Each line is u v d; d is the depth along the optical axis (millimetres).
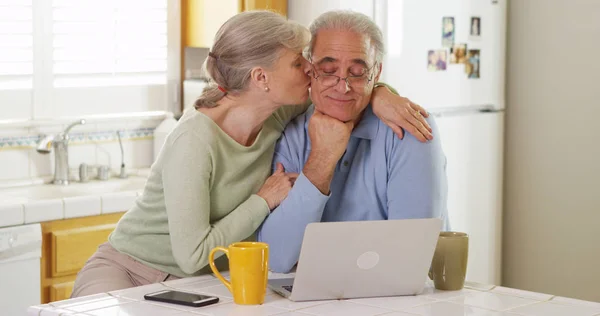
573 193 4340
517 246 4582
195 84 4094
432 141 2193
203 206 2043
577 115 4293
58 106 3811
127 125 4012
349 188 2242
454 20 4109
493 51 4320
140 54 4062
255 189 2221
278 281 1936
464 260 1878
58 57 3805
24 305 3129
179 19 4168
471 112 4250
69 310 1704
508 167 4586
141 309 1712
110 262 2266
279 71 2102
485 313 1694
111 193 3355
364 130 2223
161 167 2188
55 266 3207
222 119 2160
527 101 4480
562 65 4328
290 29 2105
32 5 3695
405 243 1788
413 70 3941
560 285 4422
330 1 3865
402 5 3869
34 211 3123
